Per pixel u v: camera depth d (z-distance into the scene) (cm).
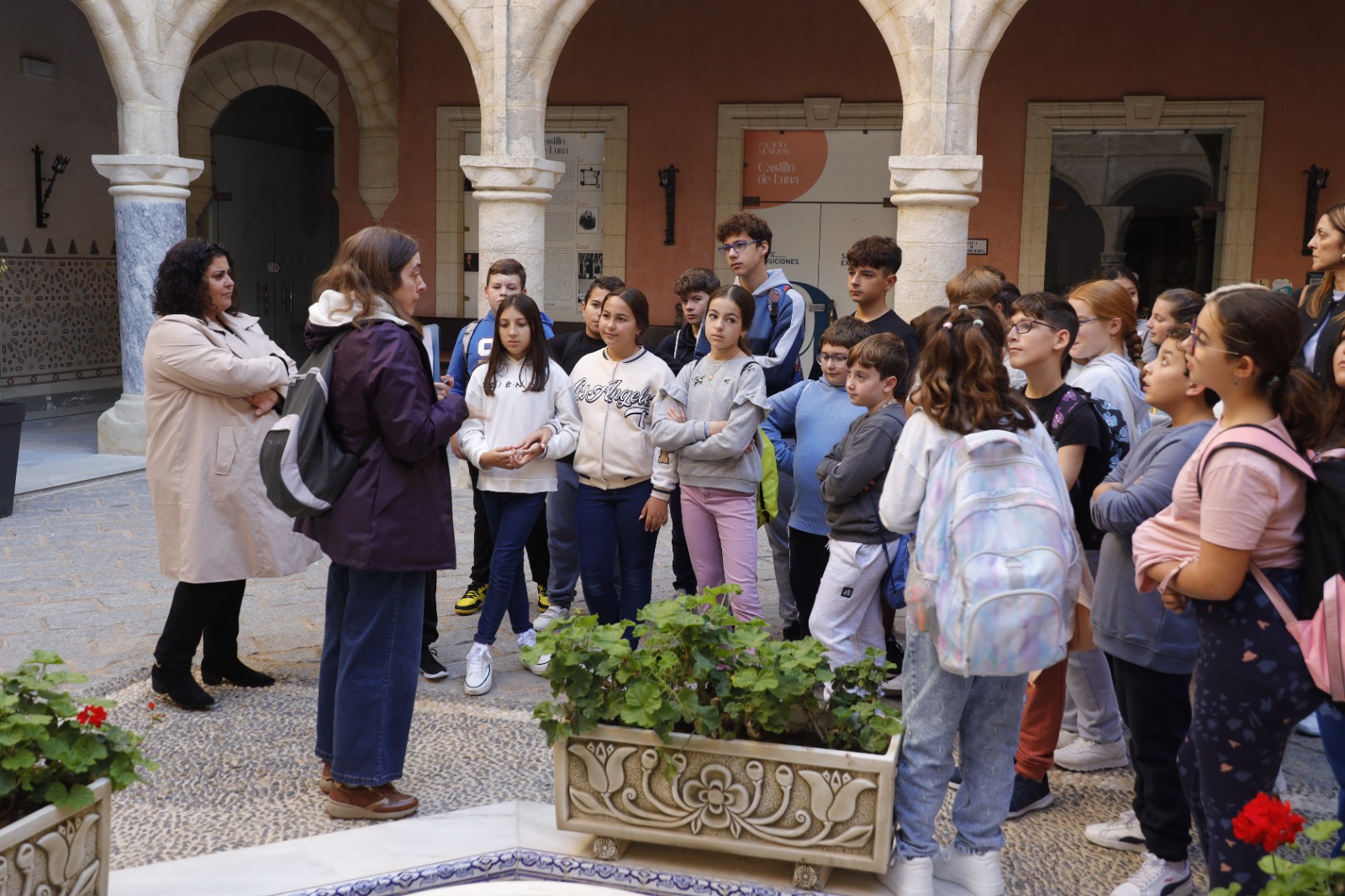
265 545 463
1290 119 1128
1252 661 266
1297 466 259
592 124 1285
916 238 833
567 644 329
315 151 1490
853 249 520
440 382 382
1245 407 272
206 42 1390
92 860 291
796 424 483
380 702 364
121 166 980
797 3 1222
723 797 321
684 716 319
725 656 330
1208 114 1146
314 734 443
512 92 909
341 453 348
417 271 364
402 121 1338
